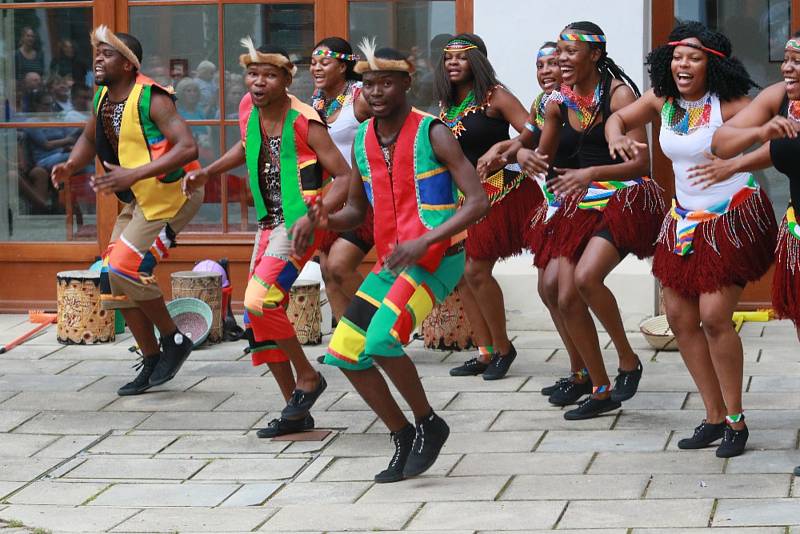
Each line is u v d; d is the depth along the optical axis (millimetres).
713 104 6430
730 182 6434
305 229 6027
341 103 8375
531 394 8086
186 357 8430
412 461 6324
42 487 6516
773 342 9242
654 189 7309
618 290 9789
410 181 6117
